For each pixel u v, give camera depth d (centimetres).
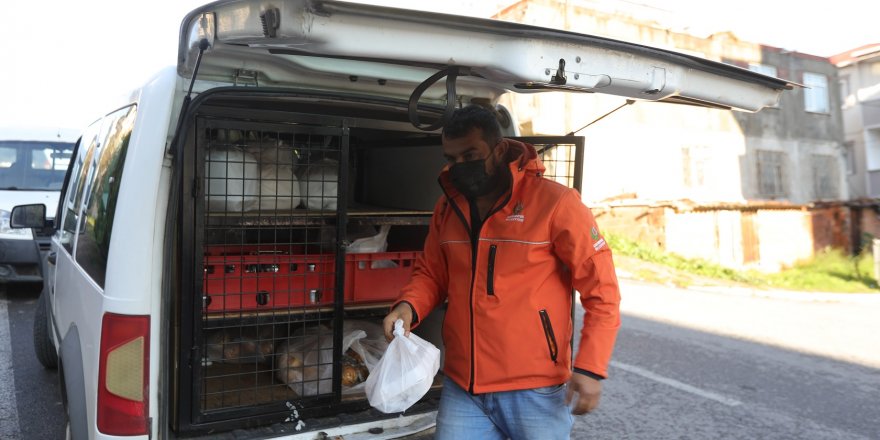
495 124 224
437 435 235
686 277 1466
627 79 227
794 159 2461
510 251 219
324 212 293
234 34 191
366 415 287
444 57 202
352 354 312
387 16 189
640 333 793
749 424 489
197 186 248
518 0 1905
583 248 213
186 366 254
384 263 326
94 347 247
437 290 250
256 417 269
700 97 248
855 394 569
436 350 232
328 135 280
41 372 548
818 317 980
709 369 638
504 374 220
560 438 225
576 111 1894
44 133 891
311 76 275
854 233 2334
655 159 2050
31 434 428
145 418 232
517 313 218
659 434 465
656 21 2205
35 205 470
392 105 277
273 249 303
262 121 257
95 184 321
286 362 297
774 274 1834
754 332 826
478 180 222
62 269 376
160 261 235
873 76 2656
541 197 220
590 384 204
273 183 291
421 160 375
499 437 236
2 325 684
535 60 210
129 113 280
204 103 247
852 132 2744
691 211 1855
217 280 274
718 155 2214
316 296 294
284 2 179
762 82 259
